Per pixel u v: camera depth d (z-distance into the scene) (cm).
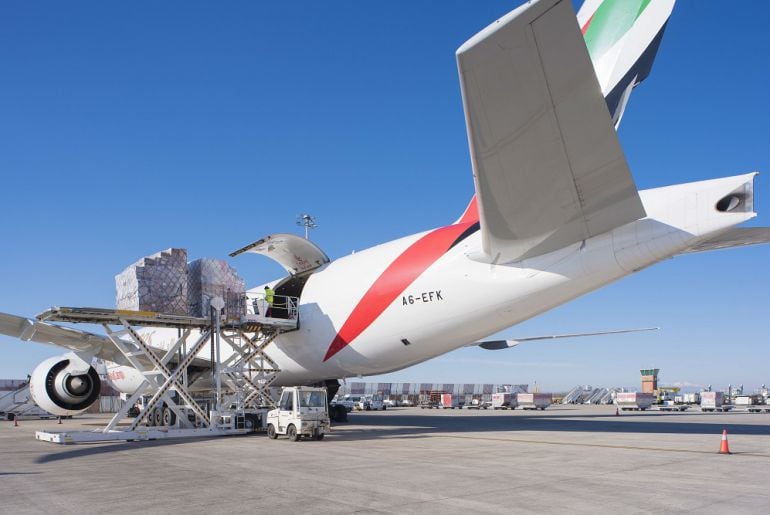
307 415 1564
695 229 1212
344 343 1850
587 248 1310
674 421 2467
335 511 679
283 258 2248
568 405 6469
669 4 1474
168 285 1978
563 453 1235
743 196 1184
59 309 1648
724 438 1234
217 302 1891
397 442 1509
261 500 748
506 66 812
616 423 2300
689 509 678
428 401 5675
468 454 1224
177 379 1864
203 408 1959
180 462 1152
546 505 703
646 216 1210
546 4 733
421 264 1648
